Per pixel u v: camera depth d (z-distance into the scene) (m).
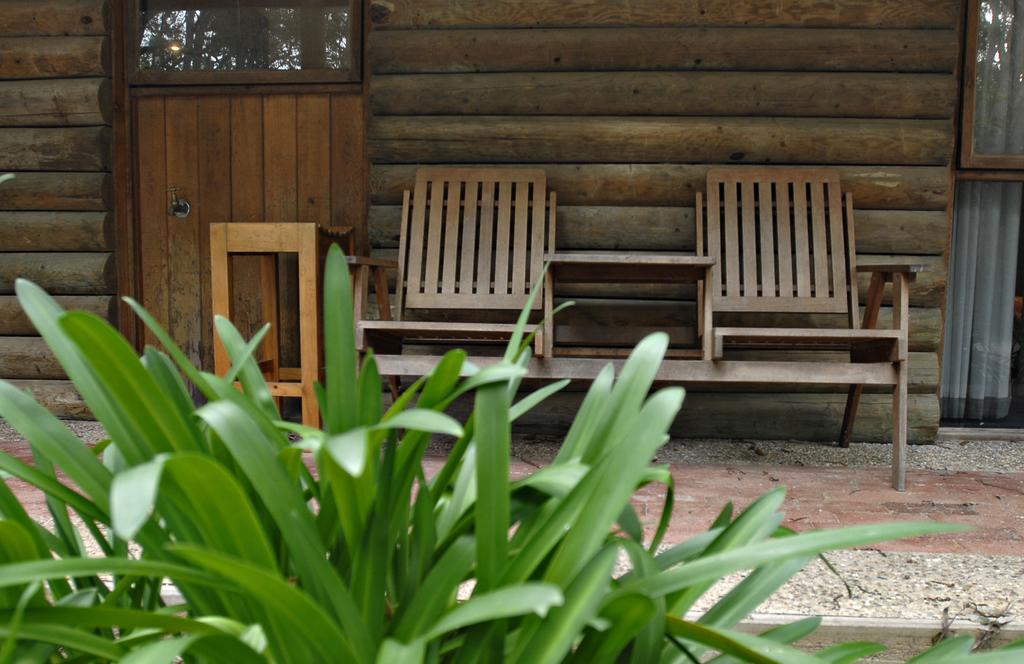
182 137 3.94
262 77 3.87
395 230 3.68
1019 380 3.86
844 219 3.51
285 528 0.68
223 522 0.67
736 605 0.91
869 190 3.58
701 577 0.73
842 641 1.54
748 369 2.80
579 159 3.66
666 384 3.61
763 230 3.47
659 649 0.72
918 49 3.56
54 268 3.88
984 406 3.86
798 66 3.61
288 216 3.90
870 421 3.59
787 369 2.79
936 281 3.59
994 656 0.75
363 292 3.04
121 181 3.93
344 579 0.88
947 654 0.89
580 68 3.66
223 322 1.05
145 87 3.94
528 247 3.64
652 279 3.21
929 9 3.57
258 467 0.69
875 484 2.85
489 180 3.59
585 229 3.67
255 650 0.72
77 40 3.83
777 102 3.60
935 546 2.09
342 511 0.75
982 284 3.82
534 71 3.68
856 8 3.58
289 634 0.73
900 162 3.60
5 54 3.84
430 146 3.67
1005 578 1.82
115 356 0.66
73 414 3.87
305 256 3.17
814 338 2.80
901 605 1.64
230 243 3.19
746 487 2.77
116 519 0.46
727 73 3.64
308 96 3.87
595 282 3.38
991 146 3.72
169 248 3.97
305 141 3.88
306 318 3.18
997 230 3.80
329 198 3.88
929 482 2.90
